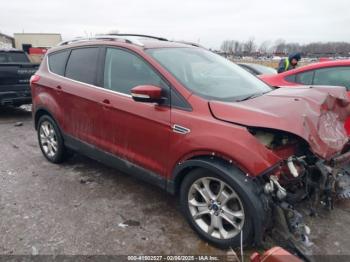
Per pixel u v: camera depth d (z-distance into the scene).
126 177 4.41
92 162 4.95
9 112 8.92
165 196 3.88
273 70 10.67
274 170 2.59
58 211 3.51
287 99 3.00
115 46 3.87
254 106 2.88
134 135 3.46
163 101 3.20
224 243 2.85
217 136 2.75
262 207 2.58
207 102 2.98
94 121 3.93
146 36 4.38
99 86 3.92
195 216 3.05
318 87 3.55
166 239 3.06
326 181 2.87
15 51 9.02
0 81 7.35
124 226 3.26
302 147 2.87
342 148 3.09
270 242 2.86
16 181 4.26
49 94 4.63
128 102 3.49
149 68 3.42
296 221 2.59
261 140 2.67
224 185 2.78
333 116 3.14
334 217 3.42
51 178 4.36
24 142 6.03
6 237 3.04
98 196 3.87
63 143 4.64
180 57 3.70
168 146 3.13
